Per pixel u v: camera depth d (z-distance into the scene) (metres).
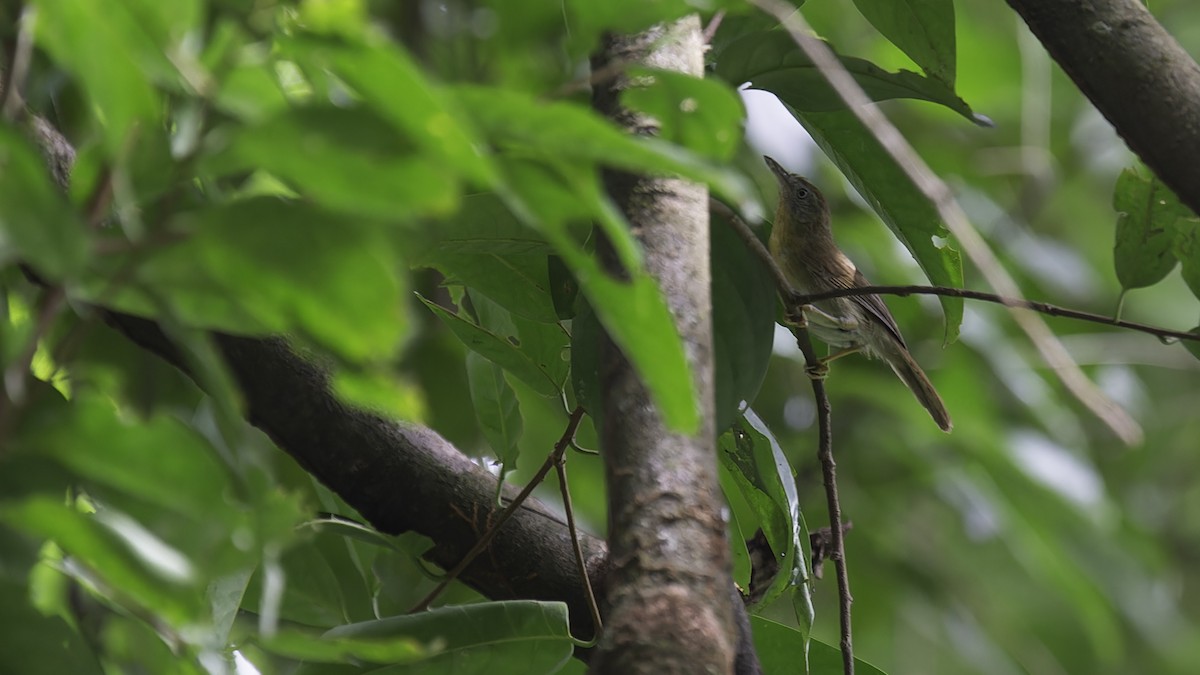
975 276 11.31
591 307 5.20
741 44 5.60
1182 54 5.39
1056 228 13.61
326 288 2.36
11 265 4.39
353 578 6.32
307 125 2.23
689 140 3.48
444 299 8.79
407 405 3.03
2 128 2.24
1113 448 13.46
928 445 11.60
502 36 10.65
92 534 2.70
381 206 2.26
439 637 5.12
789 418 11.11
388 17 10.66
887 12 6.04
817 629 11.14
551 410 9.18
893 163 6.07
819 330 11.31
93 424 2.70
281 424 5.63
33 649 3.56
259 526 2.90
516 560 6.01
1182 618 13.44
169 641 3.55
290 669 5.24
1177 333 5.80
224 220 2.30
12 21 3.34
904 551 11.80
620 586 3.34
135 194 2.49
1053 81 13.06
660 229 3.76
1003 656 12.05
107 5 2.23
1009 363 11.09
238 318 2.69
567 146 2.38
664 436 3.52
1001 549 12.39
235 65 2.52
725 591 3.39
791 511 5.54
